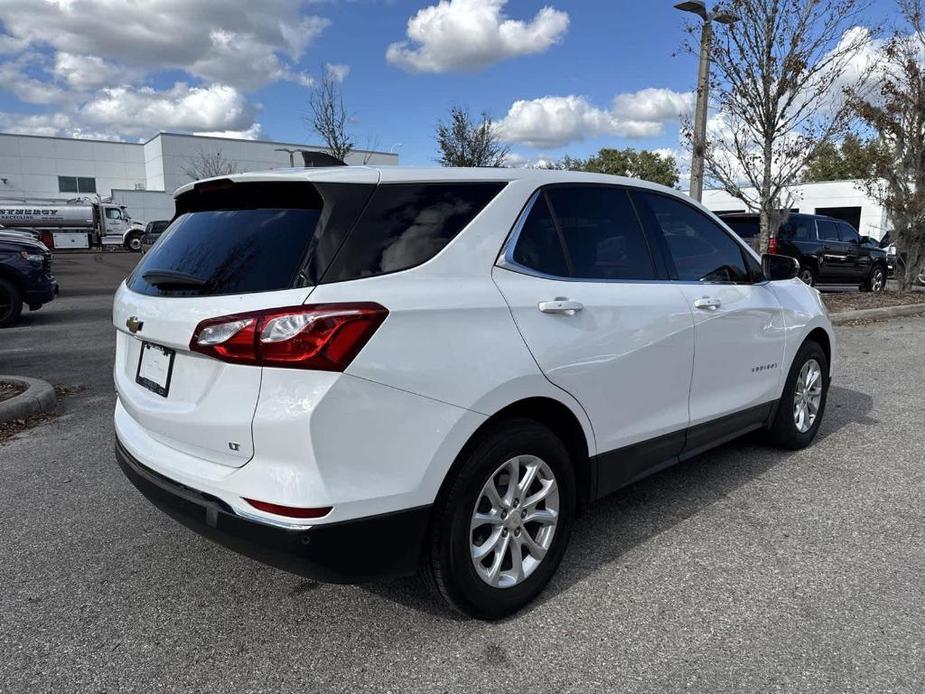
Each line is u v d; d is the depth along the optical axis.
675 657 2.48
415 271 2.46
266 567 3.20
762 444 4.92
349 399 2.21
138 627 2.71
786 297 4.46
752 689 2.31
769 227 11.91
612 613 2.78
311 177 2.41
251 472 2.26
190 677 2.40
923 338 9.74
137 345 2.89
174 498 2.49
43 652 2.55
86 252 43.97
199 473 2.40
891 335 10.08
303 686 2.35
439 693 2.31
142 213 57.56
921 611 2.77
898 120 13.89
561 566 3.17
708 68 10.97
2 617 2.79
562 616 2.76
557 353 2.78
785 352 4.40
